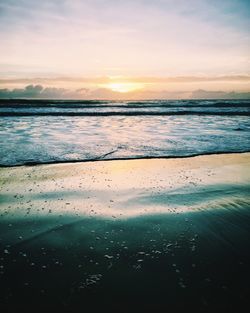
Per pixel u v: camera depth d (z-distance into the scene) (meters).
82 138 12.11
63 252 3.30
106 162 8.09
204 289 2.68
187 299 2.55
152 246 3.46
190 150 9.86
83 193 5.40
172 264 3.07
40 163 7.82
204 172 7.05
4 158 8.24
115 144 10.82
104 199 5.09
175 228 3.95
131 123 18.72
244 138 12.46
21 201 4.94
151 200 5.05
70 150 9.58
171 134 13.59
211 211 4.53
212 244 3.51
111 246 3.45
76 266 3.03
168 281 2.79
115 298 2.56
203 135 13.29
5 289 2.64
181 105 50.19
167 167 7.55
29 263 3.07
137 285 2.73
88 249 3.38
